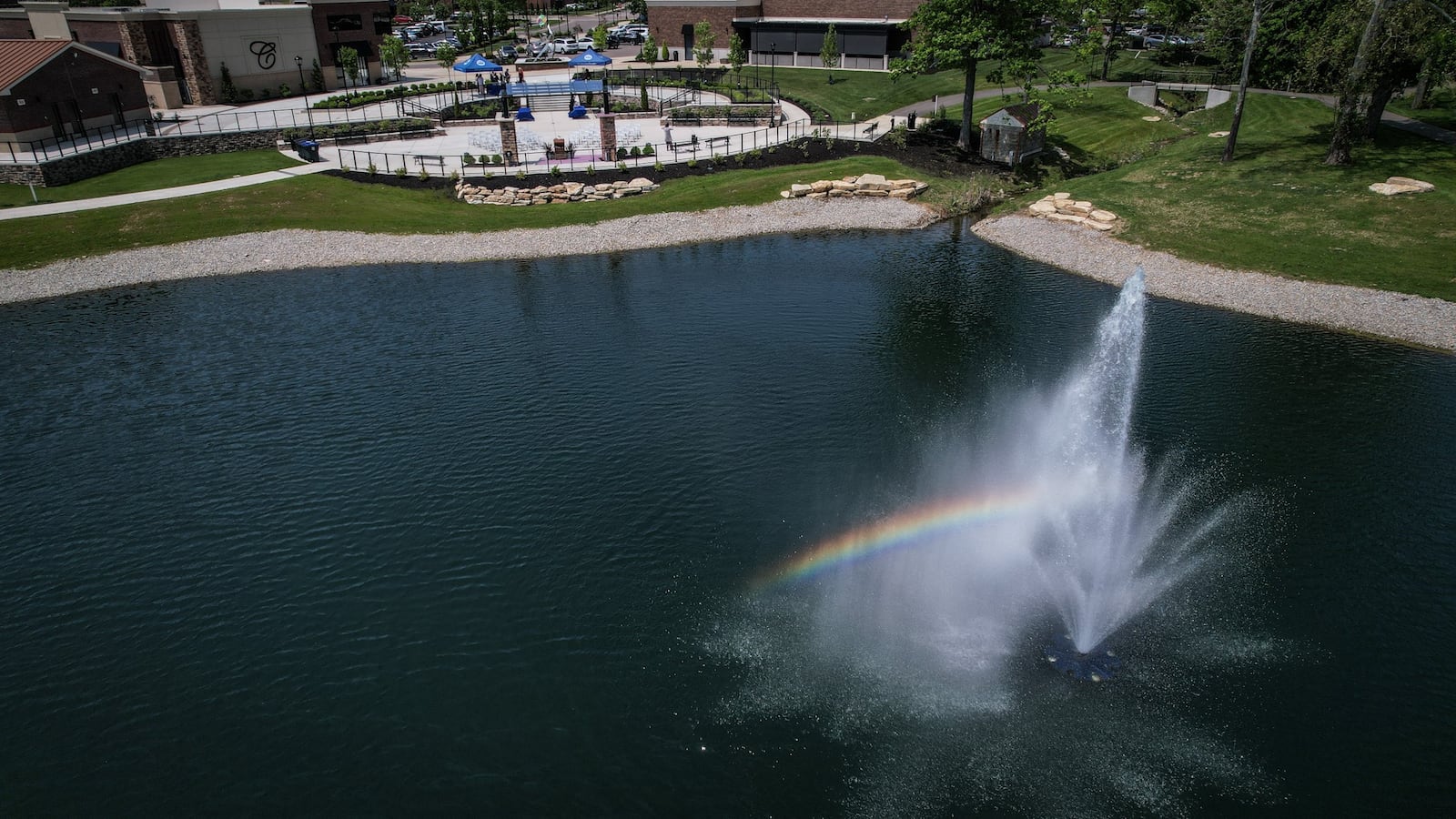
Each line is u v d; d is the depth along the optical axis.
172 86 75.44
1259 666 21.41
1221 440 30.86
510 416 32.88
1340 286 41.88
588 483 28.77
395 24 143.12
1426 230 45.22
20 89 59.28
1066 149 66.94
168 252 50.78
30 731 20.25
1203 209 51.25
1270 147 58.72
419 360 37.56
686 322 41.06
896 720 20.17
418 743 19.70
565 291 45.22
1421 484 27.94
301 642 22.64
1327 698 20.42
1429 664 21.22
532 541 26.14
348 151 66.81
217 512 27.77
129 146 62.81
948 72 92.06
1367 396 33.25
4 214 53.19
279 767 19.20
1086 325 40.50
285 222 54.34
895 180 60.09
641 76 96.00
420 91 85.50
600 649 22.25
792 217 56.03
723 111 75.31
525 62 102.75
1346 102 52.59
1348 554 25.03
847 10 99.88
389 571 25.06
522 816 18.02
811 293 44.53
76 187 58.09
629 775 18.86
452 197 58.41
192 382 36.06
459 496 28.25
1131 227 50.75
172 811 18.28
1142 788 18.34
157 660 22.17
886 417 32.84
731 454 30.38
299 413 33.41
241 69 78.31
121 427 32.78
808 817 17.88
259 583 24.72
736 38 90.56
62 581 24.95
